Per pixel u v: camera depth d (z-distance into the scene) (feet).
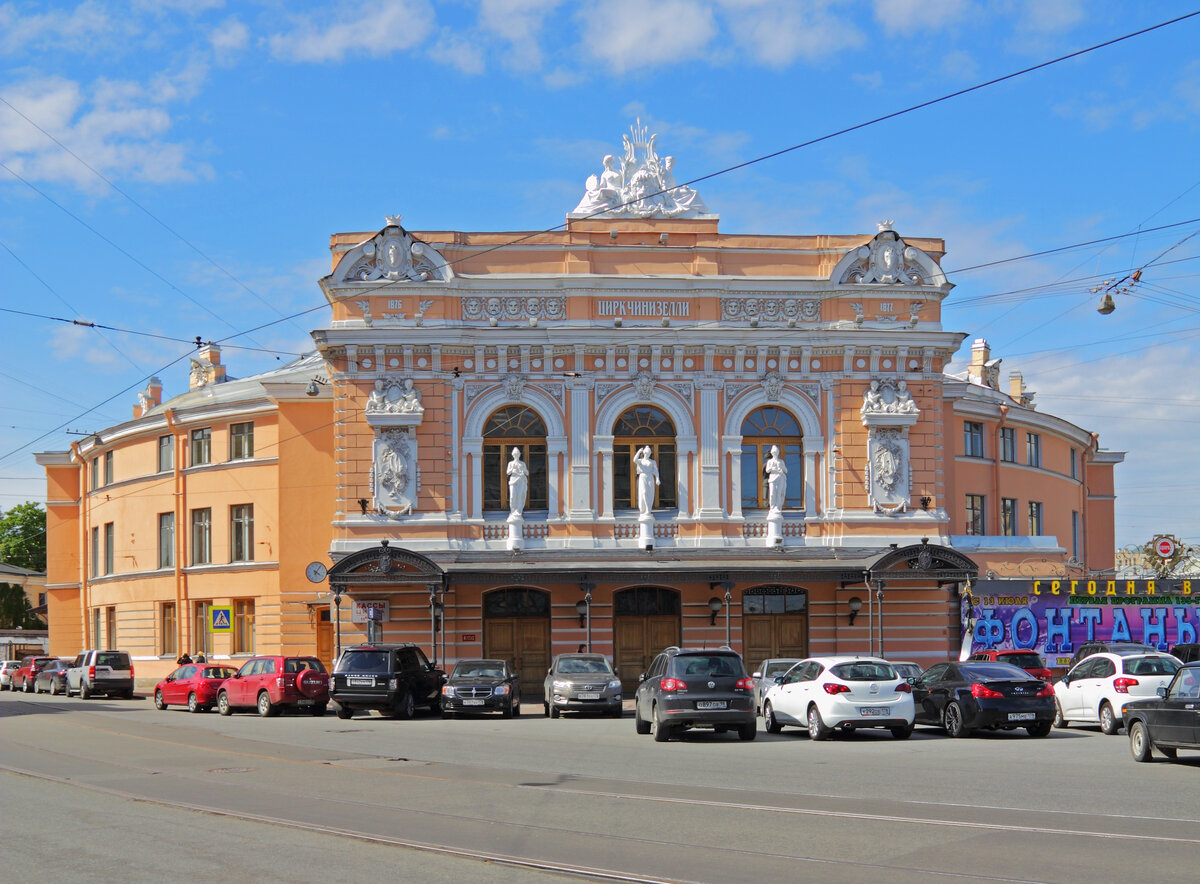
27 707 145.18
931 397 147.33
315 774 67.21
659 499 145.59
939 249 151.43
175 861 42.65
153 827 49.70
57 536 209.46
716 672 89.35
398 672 118.11
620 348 144.56
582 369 144.46
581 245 145.59
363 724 110.01
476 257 145.07
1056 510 201.36
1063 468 206.18
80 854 44.29
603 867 40.70
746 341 145.38
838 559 142.61
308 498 155.84
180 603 173.99
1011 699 91.45
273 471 166.40
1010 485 184.44
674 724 88.28
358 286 142.00
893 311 146.92
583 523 142.82
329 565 154.61
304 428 156.76
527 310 144.46
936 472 146.82
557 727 104.99
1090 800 54.13
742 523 144.36
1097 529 224.33
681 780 63.41
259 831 48.29
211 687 134.00
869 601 142.41
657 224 146.92
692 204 149.07
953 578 136.26
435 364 142.72
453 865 41.27
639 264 146.41
